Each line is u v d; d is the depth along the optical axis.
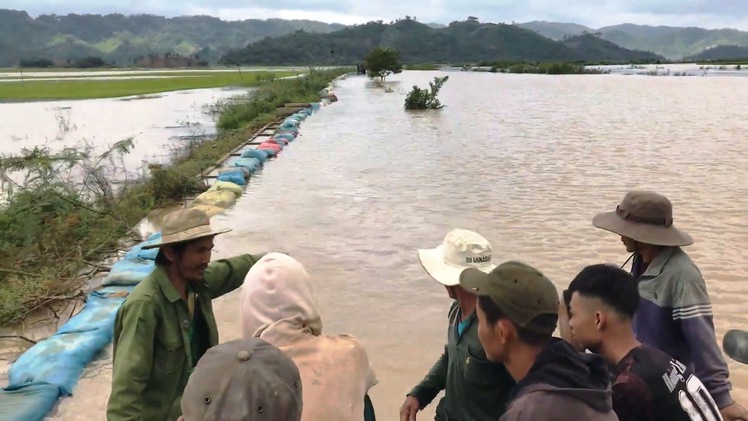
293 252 8.40
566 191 11.82
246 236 9.17
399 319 6.29
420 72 92.25
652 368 2.42
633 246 3.34
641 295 3.25
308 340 2.43
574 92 42.62
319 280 7.36
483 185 12.48
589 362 2.12
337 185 12.77
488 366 2.76
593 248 8.28
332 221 9.95
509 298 2.18
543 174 13.54
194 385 1.87
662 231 3.15
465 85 52.38
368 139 19.78
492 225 9.49
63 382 4.93
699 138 18.95
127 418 2.72
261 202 11.40
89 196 10.75
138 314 2.87
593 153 16.31
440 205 10.87
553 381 2.04
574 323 2.62
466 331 2.84
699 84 52.66
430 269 2.96
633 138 19.08
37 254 8.12
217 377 1.84
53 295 6.95
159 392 2.95
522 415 2.01
